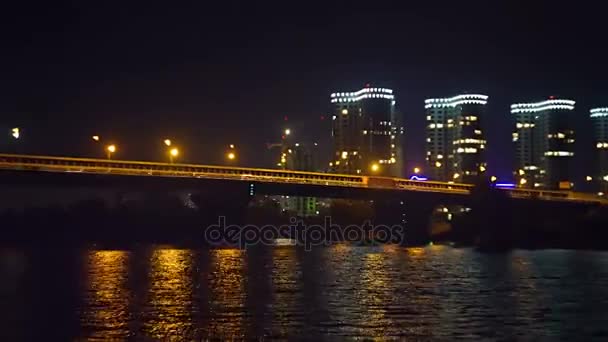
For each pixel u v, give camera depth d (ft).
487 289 298.15
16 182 490.49
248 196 597.11
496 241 631.97
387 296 275.59
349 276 351.25
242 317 226.58
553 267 403.95
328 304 254.47
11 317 226.58
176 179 546.67
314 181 613.52
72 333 201.16
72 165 504.84
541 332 204.64
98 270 380.58
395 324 215.31
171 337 196.54
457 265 418.10
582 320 222.69
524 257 485.56
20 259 458.50
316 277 345.92
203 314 232.12
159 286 307.17
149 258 468.75
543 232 648.79
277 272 370.73
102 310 240.12
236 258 471.21
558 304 255.70
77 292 286.05
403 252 538.88
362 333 201.98
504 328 209.87
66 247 580.71
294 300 263.49
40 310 239.50
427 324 215.51
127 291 290.15
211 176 565.12
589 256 497.05
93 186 520.42
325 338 195.52
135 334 200.64
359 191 640.17
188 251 547.08
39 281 325.62
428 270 383.45
